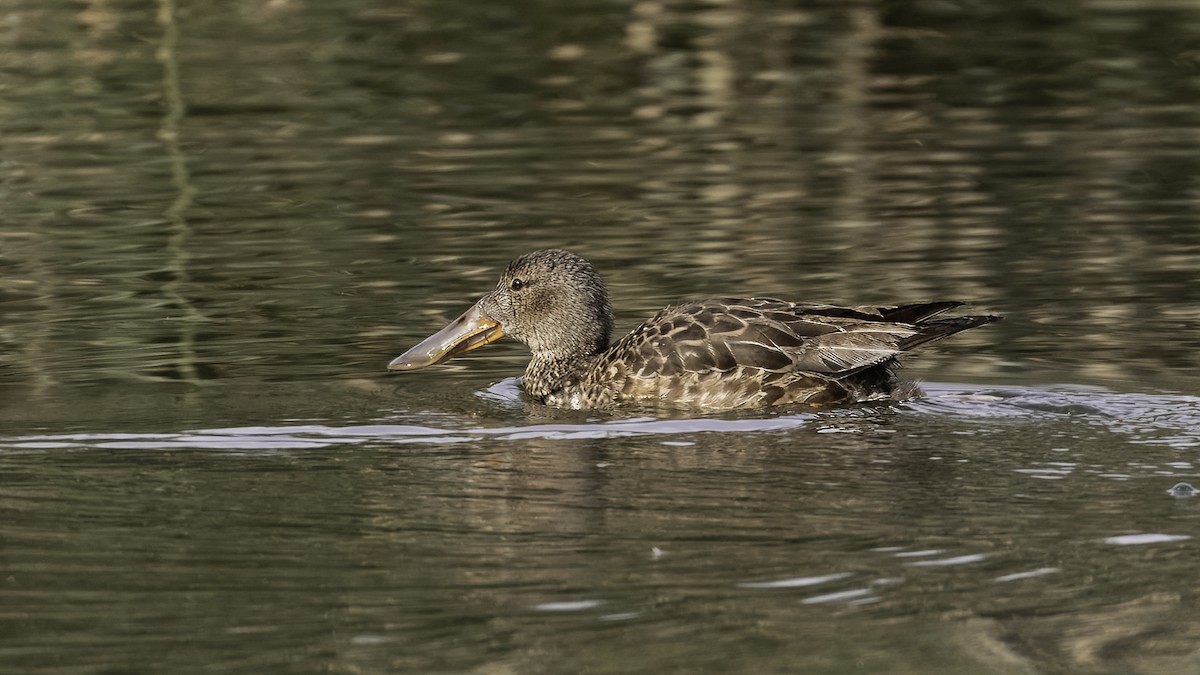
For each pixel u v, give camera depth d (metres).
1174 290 16.23
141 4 31.47
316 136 23.83
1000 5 32.06
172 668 7.76
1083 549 9.23
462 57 28.58
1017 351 14.39
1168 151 22.44
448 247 18.22
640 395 13.34
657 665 7.77
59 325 15.41
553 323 14.24
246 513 9.99
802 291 16.31
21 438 11.79
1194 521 9.69
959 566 8.98
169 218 19.70
